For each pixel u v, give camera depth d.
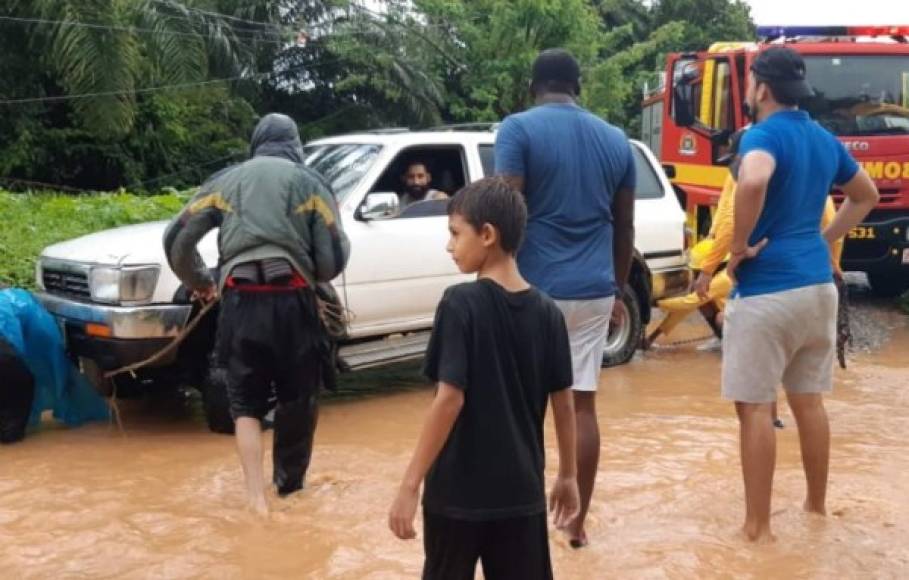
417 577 4.27
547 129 4.43
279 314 5.11
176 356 6.60
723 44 12.26
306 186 5.22
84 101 16.66
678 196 12.15
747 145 4.53
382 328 7.38
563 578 4.25
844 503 5.13
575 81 4.62
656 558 4.46
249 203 5.14
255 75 22.31
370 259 7.25
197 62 18.69
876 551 4.53
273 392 5.88
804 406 4.84
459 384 2.97
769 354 4.56
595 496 5.29
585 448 4.51
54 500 5.27
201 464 5.95
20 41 17.62
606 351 8.80
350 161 7.67
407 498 3.00
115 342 6.39
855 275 14.89
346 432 6.73
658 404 7.52
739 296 4.60
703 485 5.49
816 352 4.75
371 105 24.25
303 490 5.39
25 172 18.78
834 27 11.40
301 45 22.62
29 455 6.15
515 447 3.06
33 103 18.56
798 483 5.49
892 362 9.07
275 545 4.64
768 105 4.64
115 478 5.67
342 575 4.29
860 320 11.13
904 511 5.04
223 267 5.19
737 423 6.94
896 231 10.86
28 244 9.86
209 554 4.54
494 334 3.04
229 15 22.38
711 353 9.45
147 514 5.04
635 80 26.70
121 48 16.61
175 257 5.29
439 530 3.07
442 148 7.97
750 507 4.66
